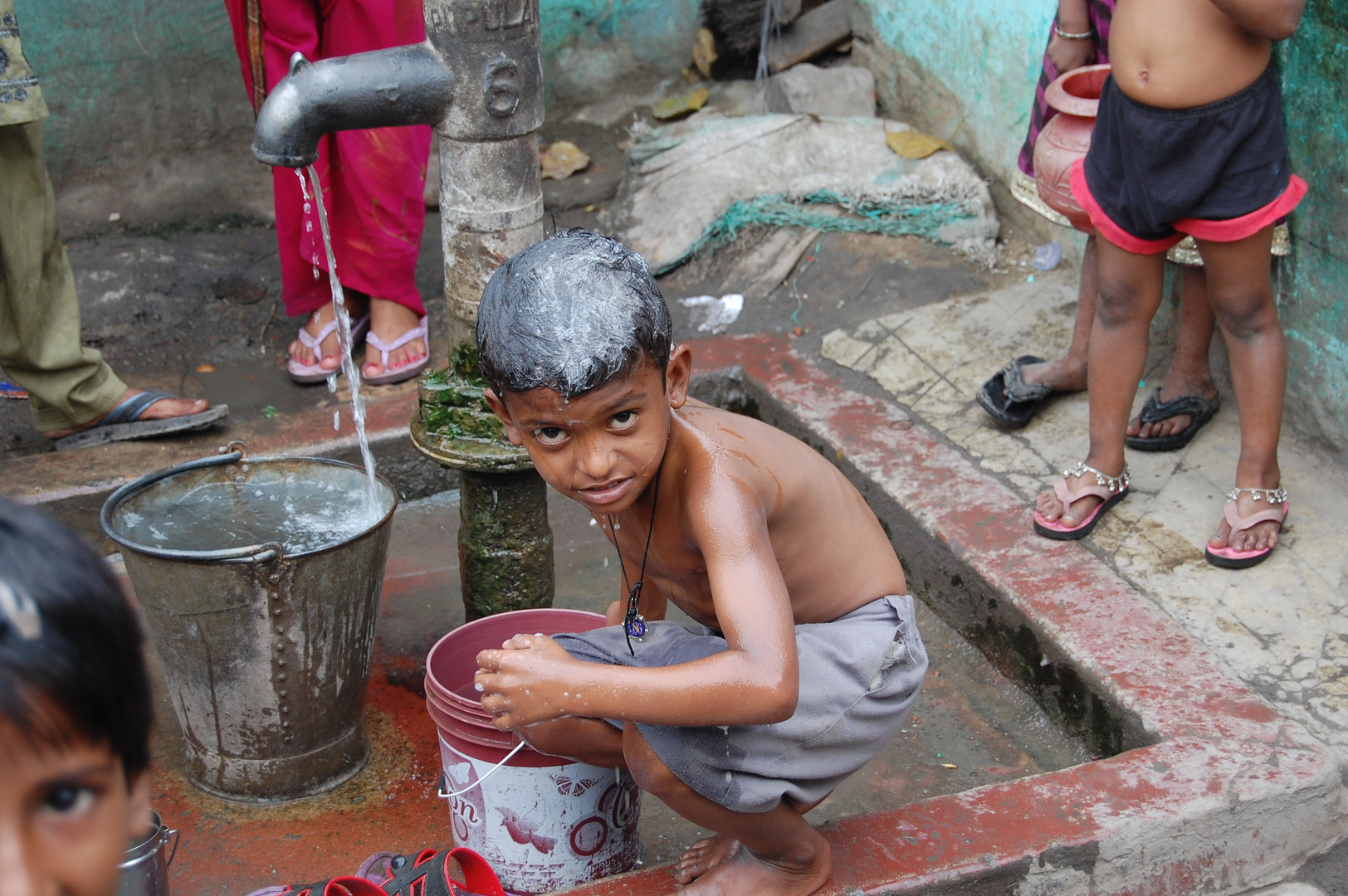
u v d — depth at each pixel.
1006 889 1.99
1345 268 2.96
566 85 5.56
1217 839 2.10
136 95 4.81
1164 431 3.21
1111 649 2.51
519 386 1.52
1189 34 2.45
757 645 1.57
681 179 4.64
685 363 1.67
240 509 2.56
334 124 2.30
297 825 2.41
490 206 2.43
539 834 2.04
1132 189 2.63
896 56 4.94
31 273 3.20
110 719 0.72
